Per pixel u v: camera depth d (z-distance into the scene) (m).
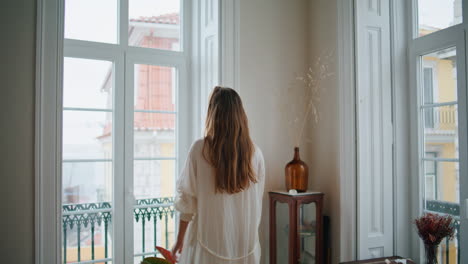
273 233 2.81
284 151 3.04
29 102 2.29
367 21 2.67
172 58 3.08
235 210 1.89
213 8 2.90
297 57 3.14
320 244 2.68
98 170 2.80
